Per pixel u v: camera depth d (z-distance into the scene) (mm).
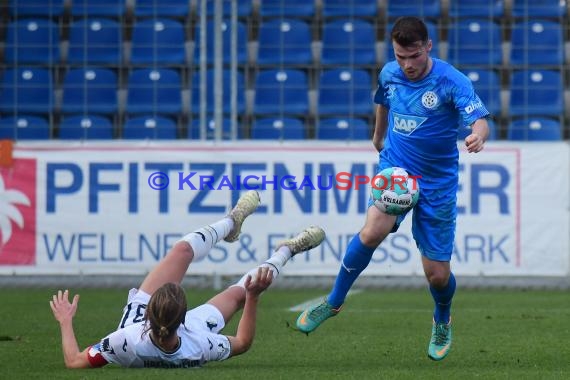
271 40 54062
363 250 20516
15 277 43469
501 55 53625
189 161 42281
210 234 20297
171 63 53156
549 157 42031
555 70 53219
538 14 54969
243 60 53594
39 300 39250
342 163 42156
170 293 17469
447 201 20734
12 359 21859
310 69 53125
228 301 19359
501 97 52656
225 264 42438
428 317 32781
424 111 20422
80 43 53781
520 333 28125
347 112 52344
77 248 42531
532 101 52719
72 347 18594
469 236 42125
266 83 52781
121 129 51781
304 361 21906
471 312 34625
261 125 51969
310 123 52250
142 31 53688
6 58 53219
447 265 20891
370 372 19312
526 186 42125
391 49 53969
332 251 42406
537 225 42094
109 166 42375
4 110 51844
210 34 53469
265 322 30938
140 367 18406
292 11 55625
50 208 42438
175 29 53656
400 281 43625
